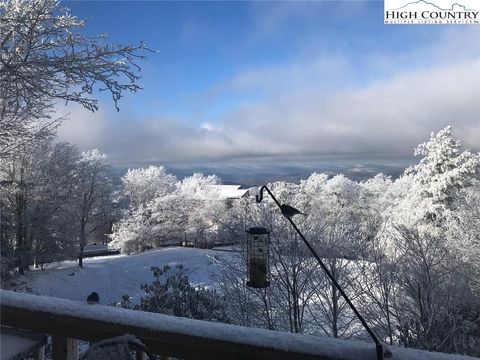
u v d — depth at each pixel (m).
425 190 25.14
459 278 12.04
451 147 24.77
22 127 9.98
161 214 44.25
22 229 27.92
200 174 58.34
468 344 9.81
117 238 43.66
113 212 41.72
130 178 52.94
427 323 9.89
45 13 7.66
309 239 11.42
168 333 1.97
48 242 29.86
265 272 2.76
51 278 28.83
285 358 1.78
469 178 24.77
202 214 43.97
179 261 29.59
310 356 1.74
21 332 2.27
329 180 41.06
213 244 39.91
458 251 15.60
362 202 39.84
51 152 28.12
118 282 28.95
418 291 10.14
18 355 2.06
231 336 1.87
